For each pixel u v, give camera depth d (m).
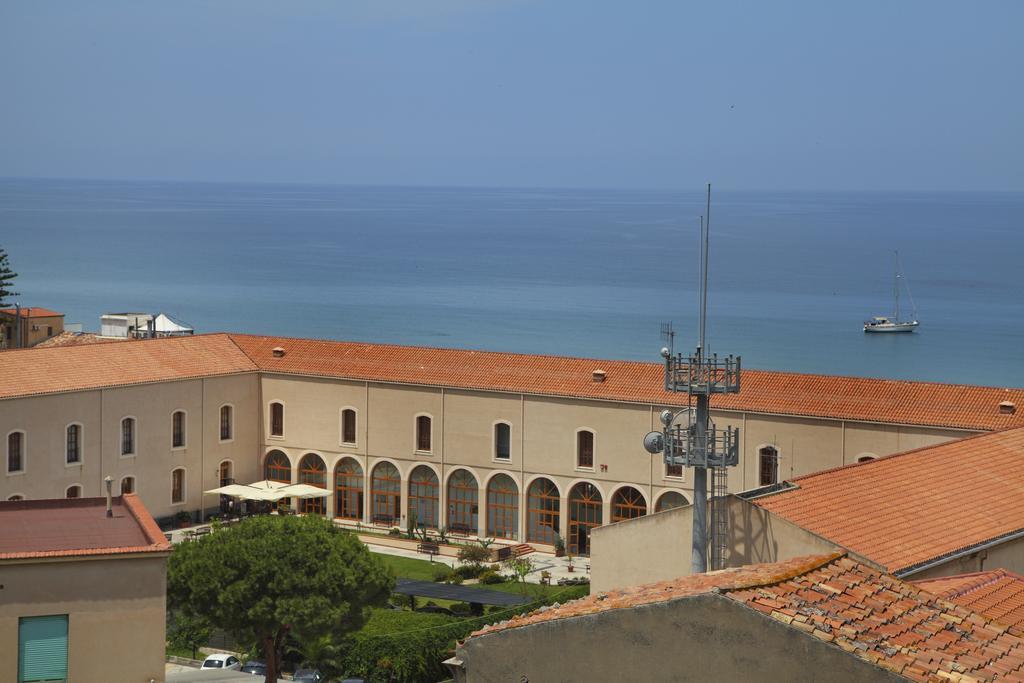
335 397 105.69
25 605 44.06
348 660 70.56
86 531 48.72
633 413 94.44
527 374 99.69
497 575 90.44
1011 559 49.91
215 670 71.38
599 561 49.91
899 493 50.75
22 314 140.12
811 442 88.31
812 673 25.72
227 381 106.12
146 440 100.38
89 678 44.78
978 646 28.62
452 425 101.44
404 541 100.94
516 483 99.31
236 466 107.38
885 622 28.31
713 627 26.59
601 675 27.81
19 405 91.88
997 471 56.34
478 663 29.31
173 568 62.22
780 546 45.16
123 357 101.56
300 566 62.75
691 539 47.81
